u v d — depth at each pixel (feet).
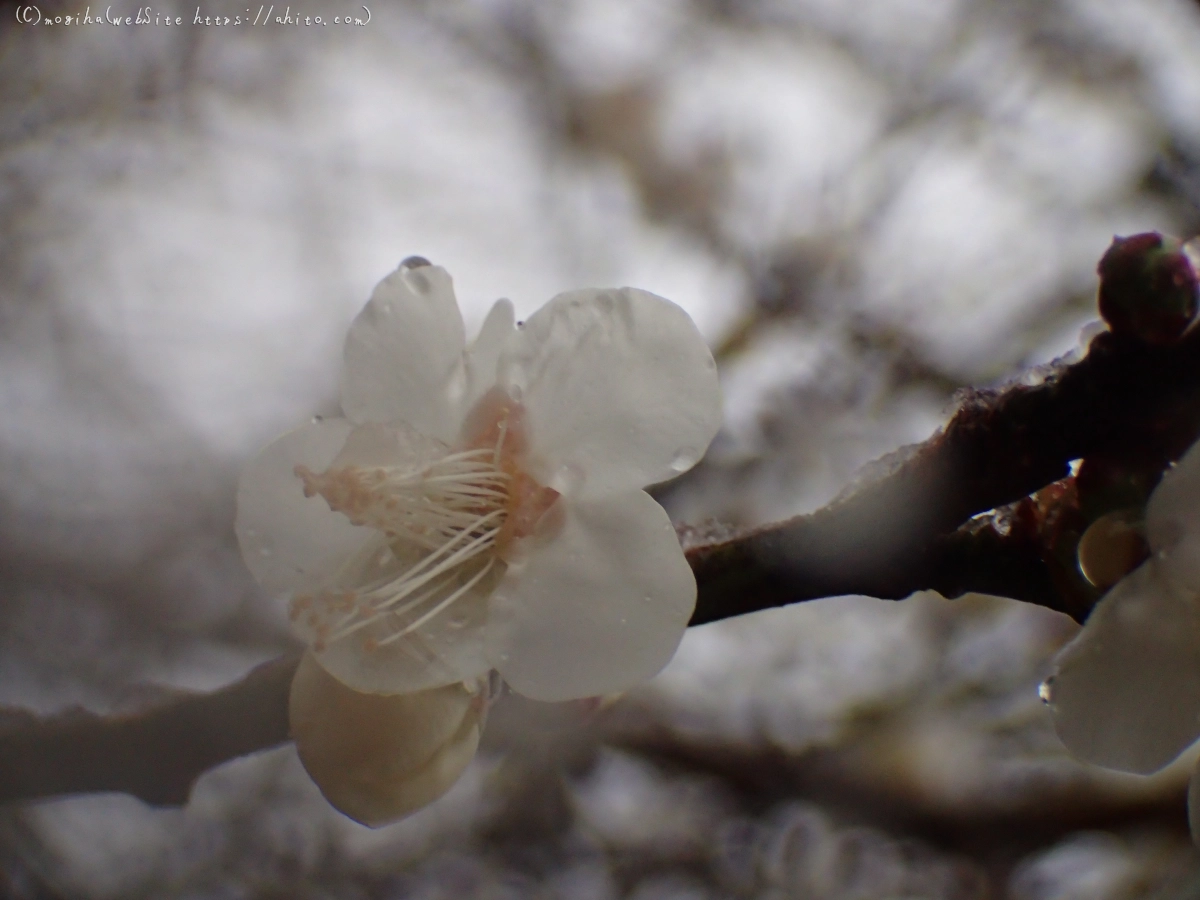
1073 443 0.38
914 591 0.40
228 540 1.08
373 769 0.38
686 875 1.01
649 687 1.01
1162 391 0.37
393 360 0.39
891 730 0.99
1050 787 0.94
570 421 0.38
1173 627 0.36
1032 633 1.03
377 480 0.38
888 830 0.97
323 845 0.96
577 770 0.98
